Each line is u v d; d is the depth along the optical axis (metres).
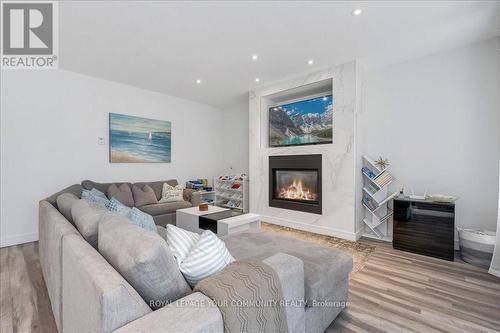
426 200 2.84
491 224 2.73
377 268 2.42
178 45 2.79
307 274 1.42
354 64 3.23
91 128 3.75
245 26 2.41
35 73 3.27
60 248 1.33
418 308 1.76
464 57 2.87
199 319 0.75
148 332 0.68
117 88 4.04
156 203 3.83
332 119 3.53
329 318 1.54
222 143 5.81
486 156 2.76
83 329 0.86
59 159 3.46
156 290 0.89
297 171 3.98
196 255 1.08
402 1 2.05
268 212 4.29
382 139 3.48
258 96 4.39
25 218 3.20
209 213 3.13
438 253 2.70
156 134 4.53
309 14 2.22
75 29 2.45
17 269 2.39
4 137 3.06
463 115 2.89
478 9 2.17
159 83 4.10
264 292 0.97
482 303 1.82
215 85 4.21
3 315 1.69
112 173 3.97
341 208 3.39
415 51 2.99
